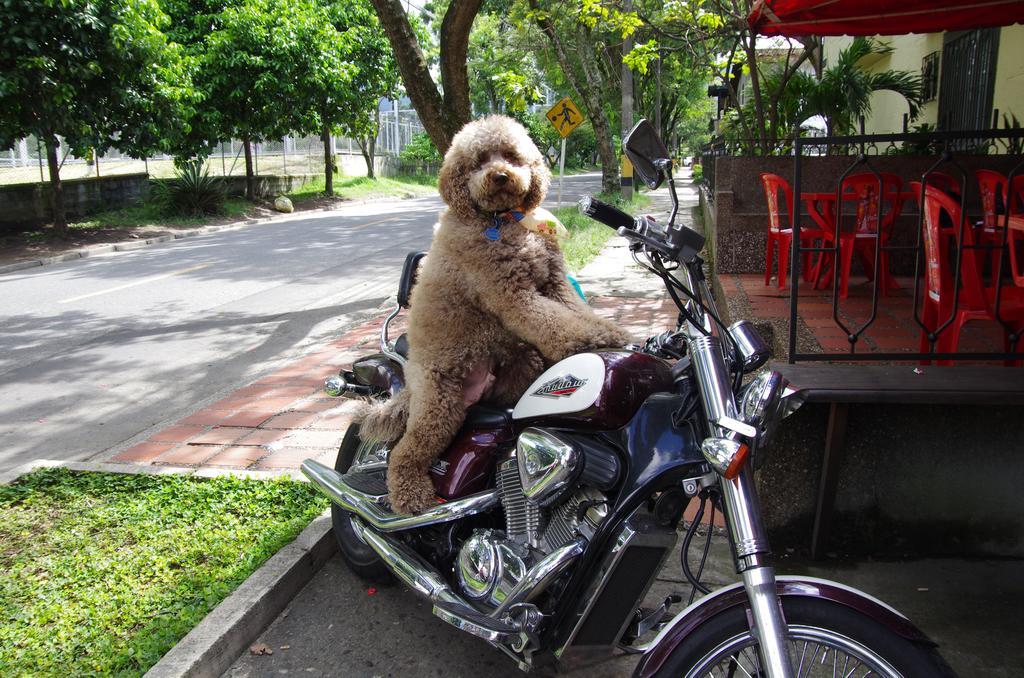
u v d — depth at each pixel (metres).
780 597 2.05
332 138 37.22
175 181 23.16
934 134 3.60
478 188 2.60
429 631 3.24
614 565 2.28
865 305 6.27
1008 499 3.53
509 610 2.38
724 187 8.30
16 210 19.58
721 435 2.10
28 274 13.90
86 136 17.59
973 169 7.49
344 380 3.73
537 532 2.54
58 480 4.59
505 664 3.01
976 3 6.00
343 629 3.27
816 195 6.74
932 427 3.51
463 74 7.86
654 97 35.78
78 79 16.69
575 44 23.28
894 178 6.56
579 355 2.48
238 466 4.77
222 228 21.48
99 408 6.18
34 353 7.94
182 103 19.66
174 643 3.00
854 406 3.51
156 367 7.26
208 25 23.20
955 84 10.30
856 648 2.01
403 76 7.96
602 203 2.26
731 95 9.95
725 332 2.37
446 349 2.81
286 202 25.67
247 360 7.39
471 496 2.73
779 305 6.36
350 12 27.25
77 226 19.92
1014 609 3.21
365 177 37.16
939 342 4.27
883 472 3.56
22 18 15.43
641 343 2.74
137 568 3.58
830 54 16.42
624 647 2.55
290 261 13.70
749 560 2.04
